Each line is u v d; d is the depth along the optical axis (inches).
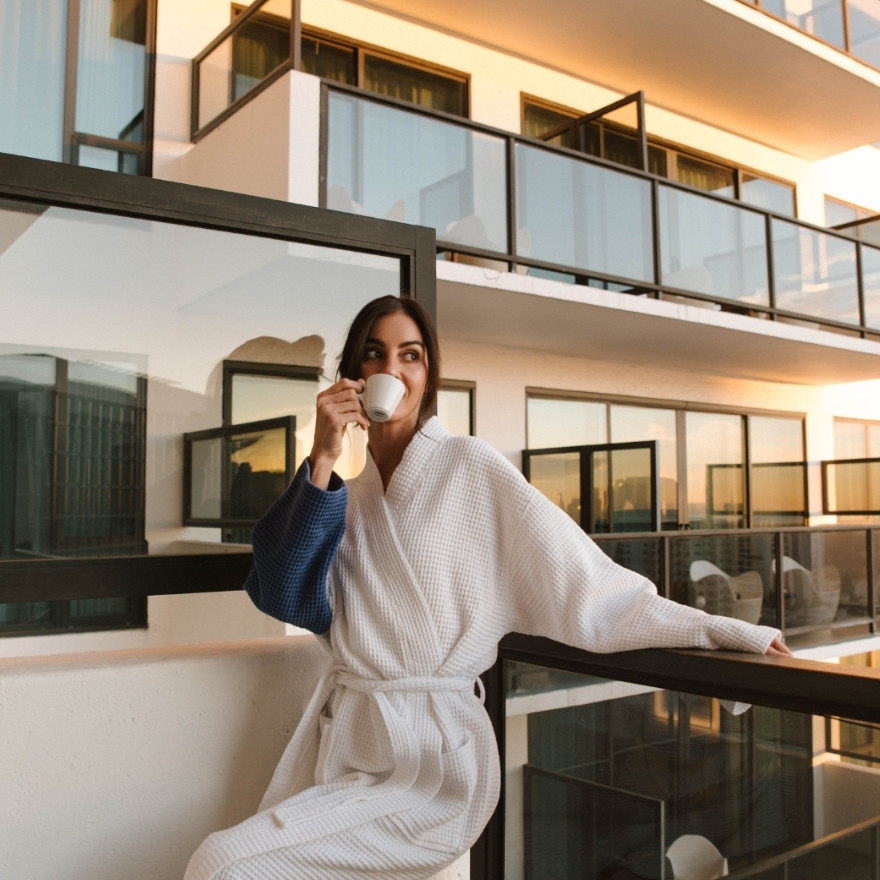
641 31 307.3
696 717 56.9
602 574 57.1
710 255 284.4
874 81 347.6
